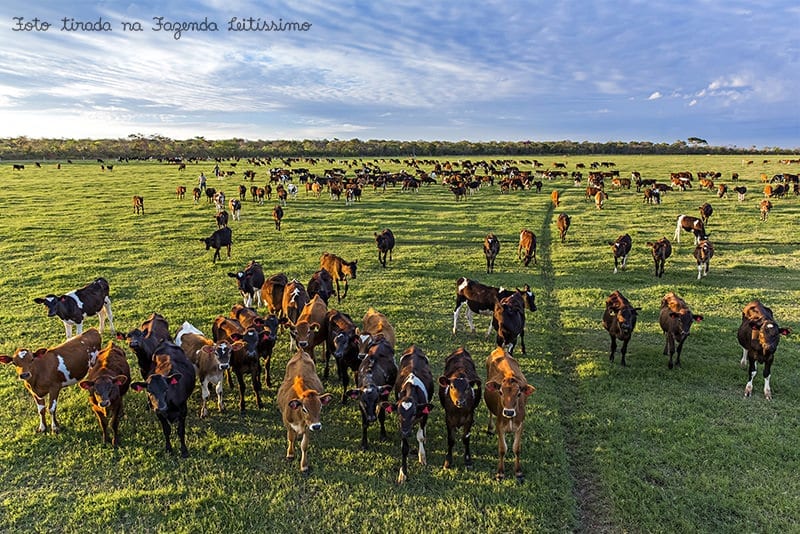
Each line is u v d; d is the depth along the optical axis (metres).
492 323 13.76
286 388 9.02
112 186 50.25
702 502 7.57
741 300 16.53
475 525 7.28
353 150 137.62
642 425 9.62
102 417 9.02
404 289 18.16
